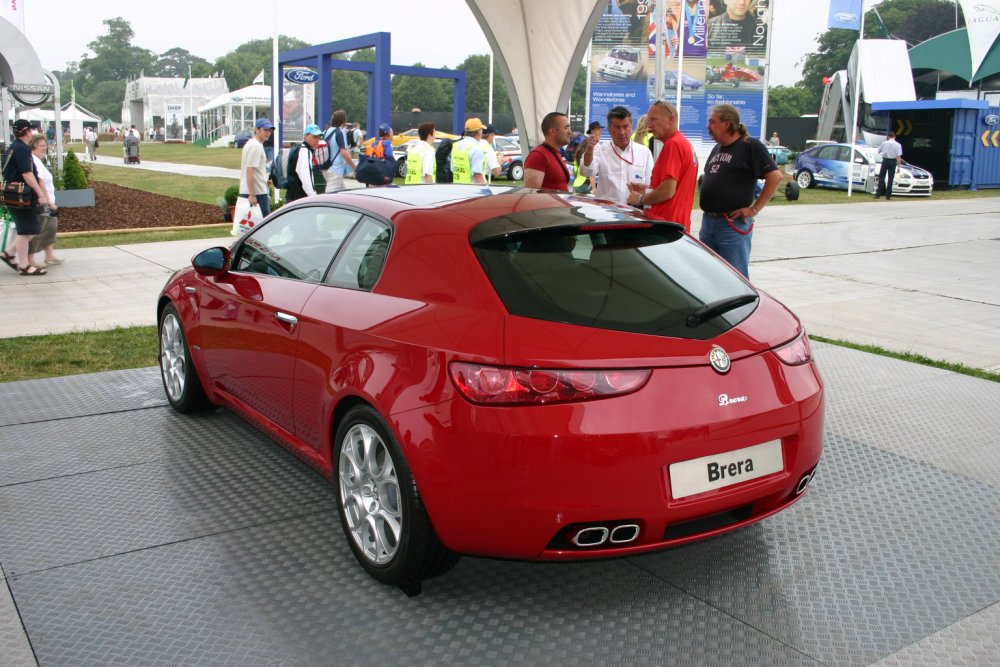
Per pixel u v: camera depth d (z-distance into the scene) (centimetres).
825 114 3231
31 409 502
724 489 283
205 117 7012
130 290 870
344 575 323
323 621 292
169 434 466
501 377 266
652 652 276
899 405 532
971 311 821
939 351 669
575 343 272
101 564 328
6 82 1634
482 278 296
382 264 334
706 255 348
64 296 838
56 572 321
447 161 1334
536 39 942
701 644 281
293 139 3105
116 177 2888
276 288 388
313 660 270
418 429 279
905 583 320
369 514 313
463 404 270
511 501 267
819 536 358
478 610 300
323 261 372
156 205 1791
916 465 434
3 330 693
